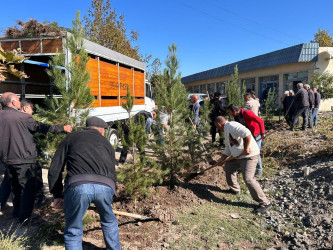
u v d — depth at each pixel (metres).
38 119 4.80
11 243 3.40
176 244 3.59
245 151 4.44
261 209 4.47
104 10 21.09
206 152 5.89
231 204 4.82
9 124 3.83
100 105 7.29
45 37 5.87
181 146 5.32
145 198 4.88
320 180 5.03
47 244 3.57
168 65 5.20
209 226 4.03
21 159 3.90
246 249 3.49
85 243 3.58
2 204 4.56
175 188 5.26
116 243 3.14
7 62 3.44
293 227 3.97
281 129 11.03
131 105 4.54
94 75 6.91
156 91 5.25
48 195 5.20
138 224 4.06
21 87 7.16
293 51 18.34
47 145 4.08
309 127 11.02
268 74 21.59
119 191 4.87
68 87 4.23
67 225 2.94
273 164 6.68
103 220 3.14
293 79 19.28
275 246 3.55
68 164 2.98
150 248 3.51
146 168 4.77
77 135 3.09
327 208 4.18
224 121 5.03
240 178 5.96
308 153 6.88
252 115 5.80
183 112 5.40
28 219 4.16
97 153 2.99
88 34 20.53
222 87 29.52
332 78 15.87
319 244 3.47
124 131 5.86
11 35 5.91
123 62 8.84
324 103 17.67
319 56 17.27
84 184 2.82
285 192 5.14
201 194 5.18
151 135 5.39
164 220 4.16
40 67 7.77
